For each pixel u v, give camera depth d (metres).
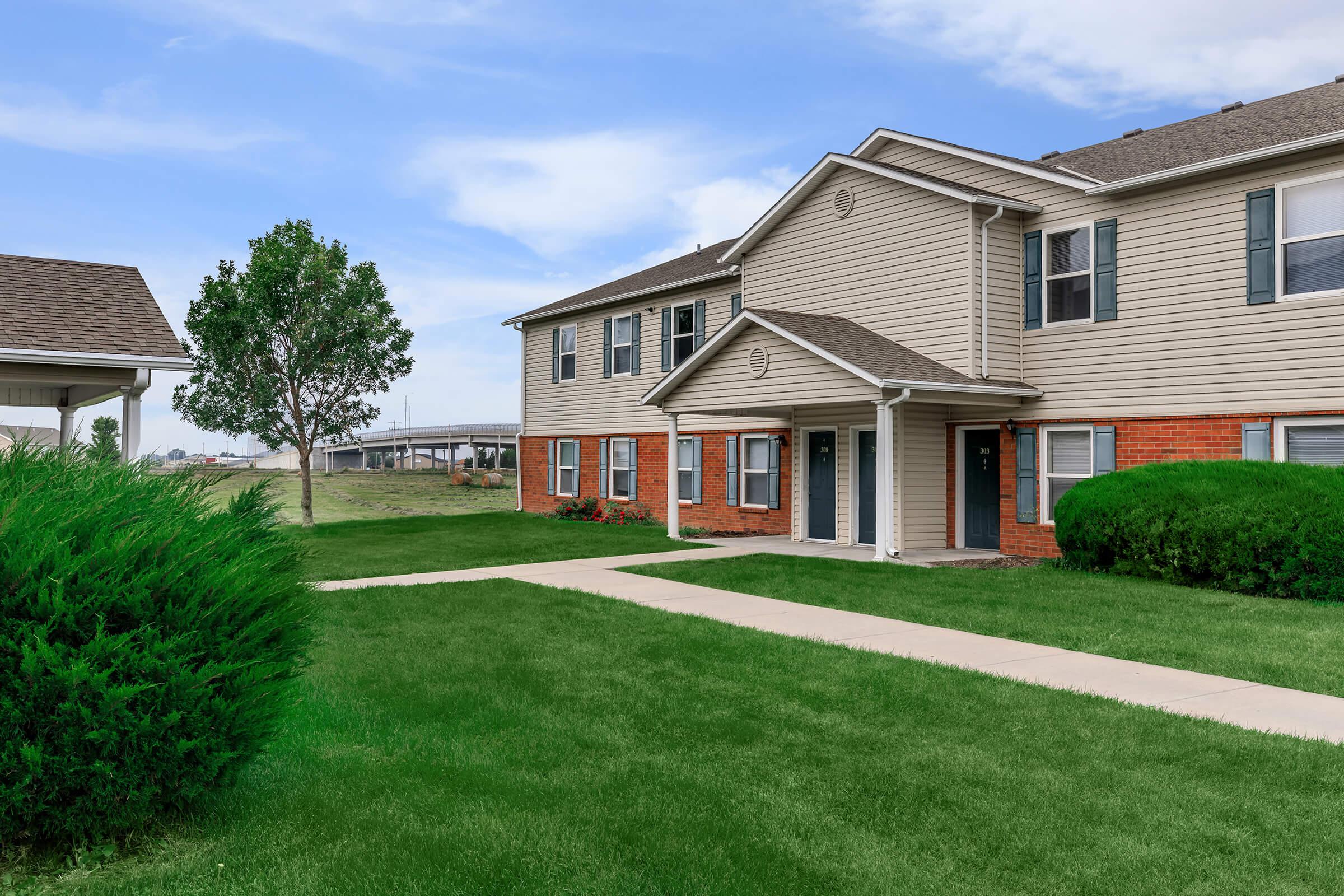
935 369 15.27
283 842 4.34
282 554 6.11
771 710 6.48
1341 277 12.21
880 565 14.26
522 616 10.05
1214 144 14.22
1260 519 11.12
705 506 22.27
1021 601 10.91
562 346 27.36
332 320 26.78
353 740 5.87
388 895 3.83
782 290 19.30
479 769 5.31
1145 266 14.16
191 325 26.05
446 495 43.09
